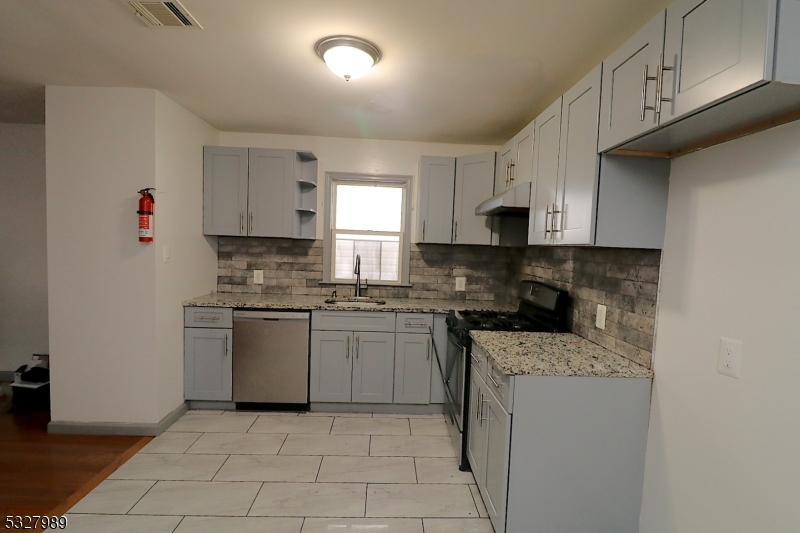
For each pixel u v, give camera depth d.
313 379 3.01
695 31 1.04
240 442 2.53
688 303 1.43
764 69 0.85
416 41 1.77
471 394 2.21
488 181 3.07
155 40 1.84
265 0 1.50
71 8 1.59
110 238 2.50
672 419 1.48
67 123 2.45
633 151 1.49
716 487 1.28
